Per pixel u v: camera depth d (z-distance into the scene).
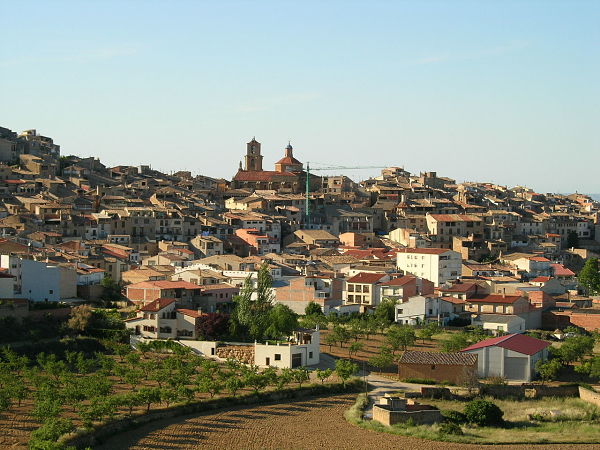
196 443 176.50
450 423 193.00
